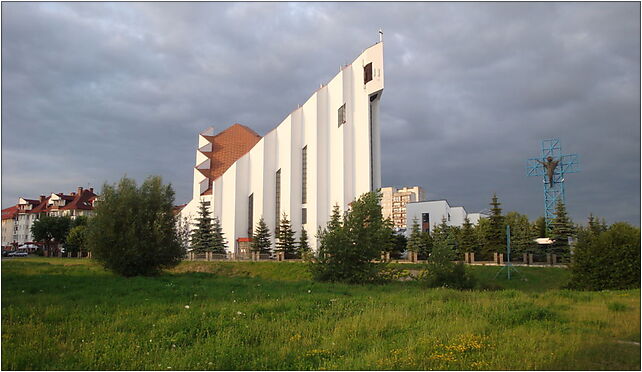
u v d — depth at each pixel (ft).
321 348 37.55
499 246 191.83
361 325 44.14
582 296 68.28
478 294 69.10
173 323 44.68
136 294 67.46
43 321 46.21
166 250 113.09
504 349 35.78
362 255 94.79
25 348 35.73
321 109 276.82
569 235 187.32
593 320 47.75
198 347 37.58
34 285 78.28
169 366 32.65
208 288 76.64
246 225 313.94
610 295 69.77
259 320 47.16
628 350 35.40
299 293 70.85
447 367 31.65
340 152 262.67
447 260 92.07
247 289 75.82
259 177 306.55
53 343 38.19
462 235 205.67
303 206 282.36
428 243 216.54
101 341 39.04
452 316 49.57
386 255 108.78
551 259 158.40
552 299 65.67
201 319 46.73
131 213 110.32
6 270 118.21
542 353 33.96
